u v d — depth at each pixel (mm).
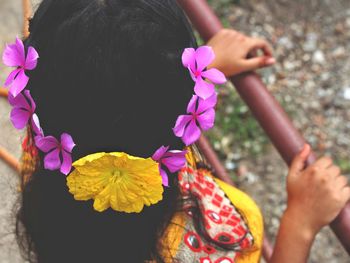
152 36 907
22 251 1296
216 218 1254
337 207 1289
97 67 893
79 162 896
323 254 2740
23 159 1147
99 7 909
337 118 3131
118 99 911
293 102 3148
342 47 3359
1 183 2232
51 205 1050
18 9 3100
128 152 962
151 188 909
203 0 1572
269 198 2889
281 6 3465
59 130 966
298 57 3309
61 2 932
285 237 1322
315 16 3449
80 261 1073
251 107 1436
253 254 1259
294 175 1339
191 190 1209
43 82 945
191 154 1253
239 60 1470
